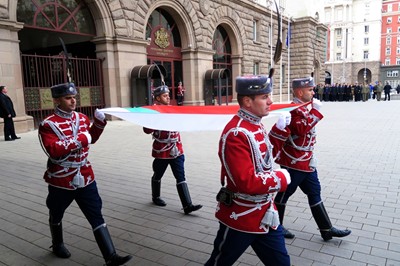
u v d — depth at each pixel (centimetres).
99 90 1520
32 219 458
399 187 554
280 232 238
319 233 396
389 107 2289
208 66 2125
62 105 314
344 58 7375
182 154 470
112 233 411
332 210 460
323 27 3844
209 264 242
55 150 295
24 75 1431
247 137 218
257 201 226
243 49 2533
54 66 1413
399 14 7275
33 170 711
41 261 349
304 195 526
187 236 399
